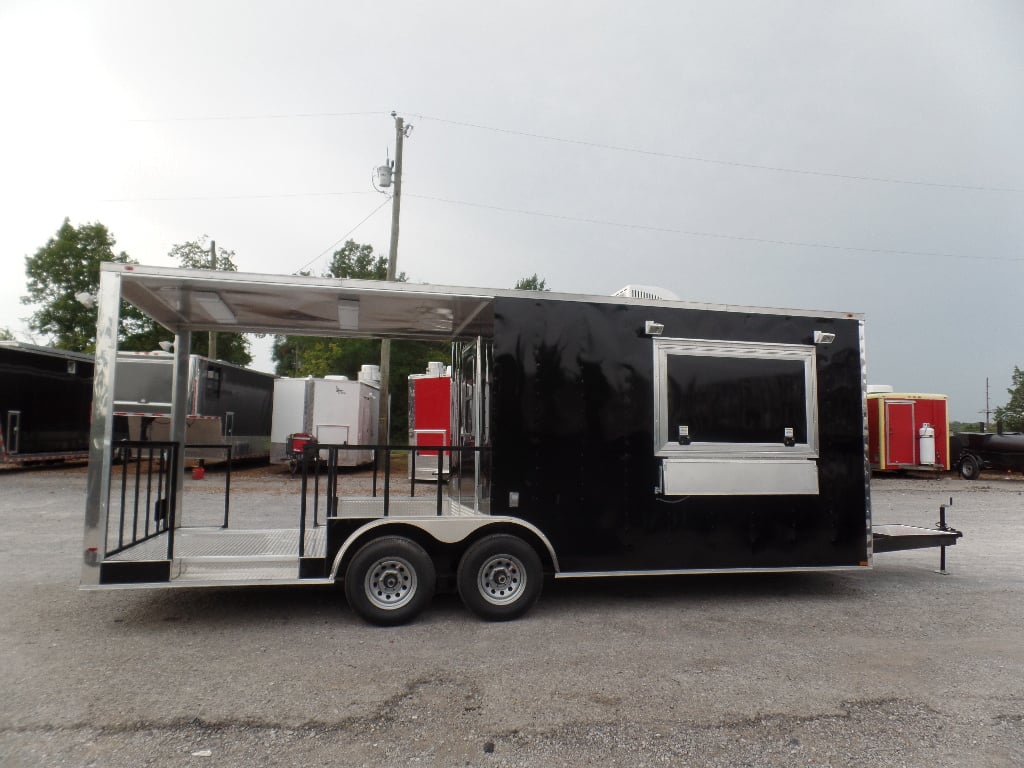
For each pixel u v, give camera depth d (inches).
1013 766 124.4
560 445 224.7
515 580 216.8
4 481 592.4
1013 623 217.5
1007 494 647.8
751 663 177.2
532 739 132.8
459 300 232.8
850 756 127.6
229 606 228.7
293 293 225.6
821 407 250.8
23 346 621.3
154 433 606.5
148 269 203.8
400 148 833.5
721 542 235.9
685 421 236.2
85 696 150.1
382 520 211.3
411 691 155.8
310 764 121.6
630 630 205.6
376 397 902.4
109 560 195.3
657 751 128.6
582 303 231.0
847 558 247.6
